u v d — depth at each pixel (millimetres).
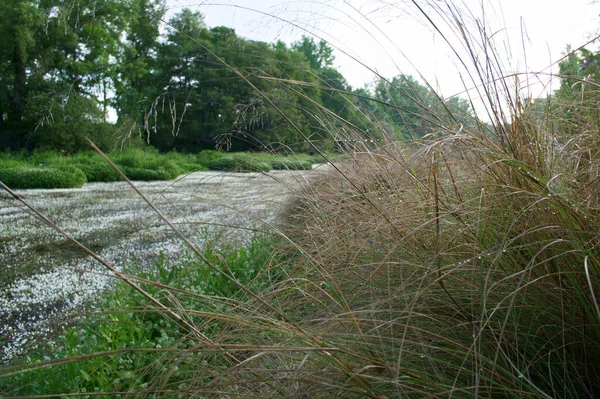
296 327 1098
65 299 3322
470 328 1150
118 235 5906
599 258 1009
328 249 1698
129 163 17391
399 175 1762
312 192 2250
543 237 1146
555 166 1320
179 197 9172
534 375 1096
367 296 1486
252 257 3064
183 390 1068
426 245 1434
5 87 17391
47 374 1845
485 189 1386
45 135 18328
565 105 1742
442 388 924
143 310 1144
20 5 14391
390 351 1132
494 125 1436
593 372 1067
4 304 3238
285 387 1203
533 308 1117
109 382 1718
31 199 10836
